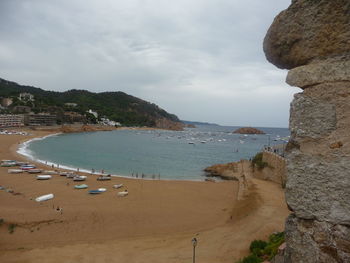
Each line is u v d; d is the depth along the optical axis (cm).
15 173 3888
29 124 14000
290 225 263
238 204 2461
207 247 1489
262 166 3703
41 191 2928
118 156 6769
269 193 2555
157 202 2622
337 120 231
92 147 8500
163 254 1420
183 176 4556
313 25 251
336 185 224
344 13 234
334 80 237
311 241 239
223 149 9200
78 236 1738
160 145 10112
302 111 252
